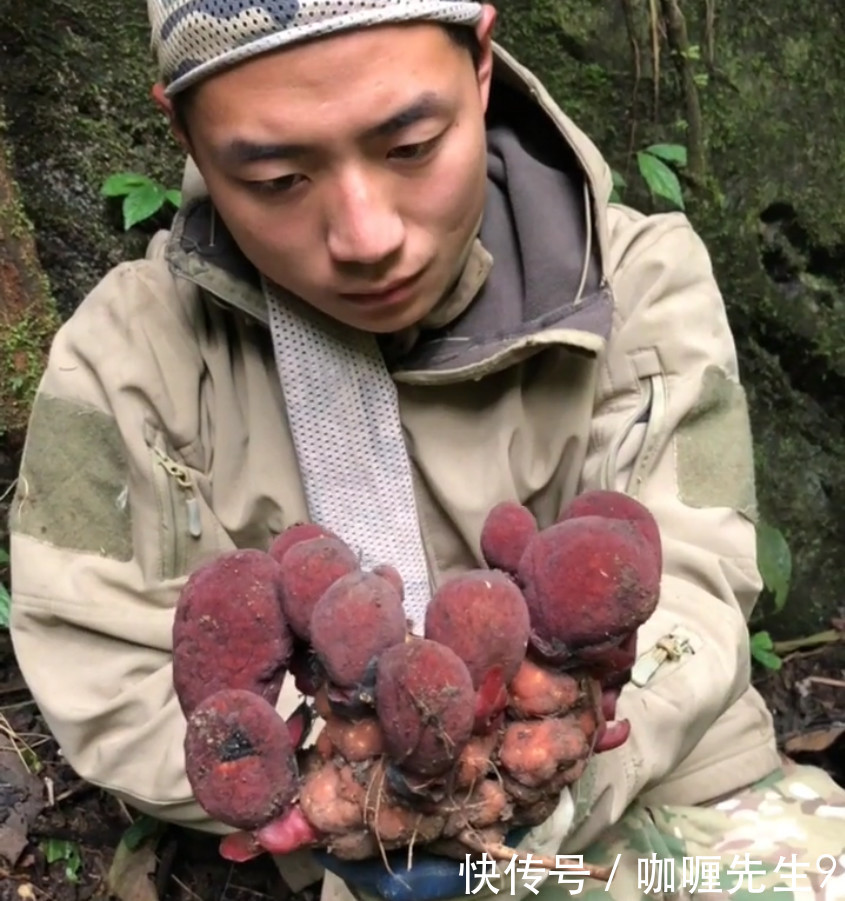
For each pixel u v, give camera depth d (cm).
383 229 79
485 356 98
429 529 109
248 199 82
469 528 105
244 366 105
